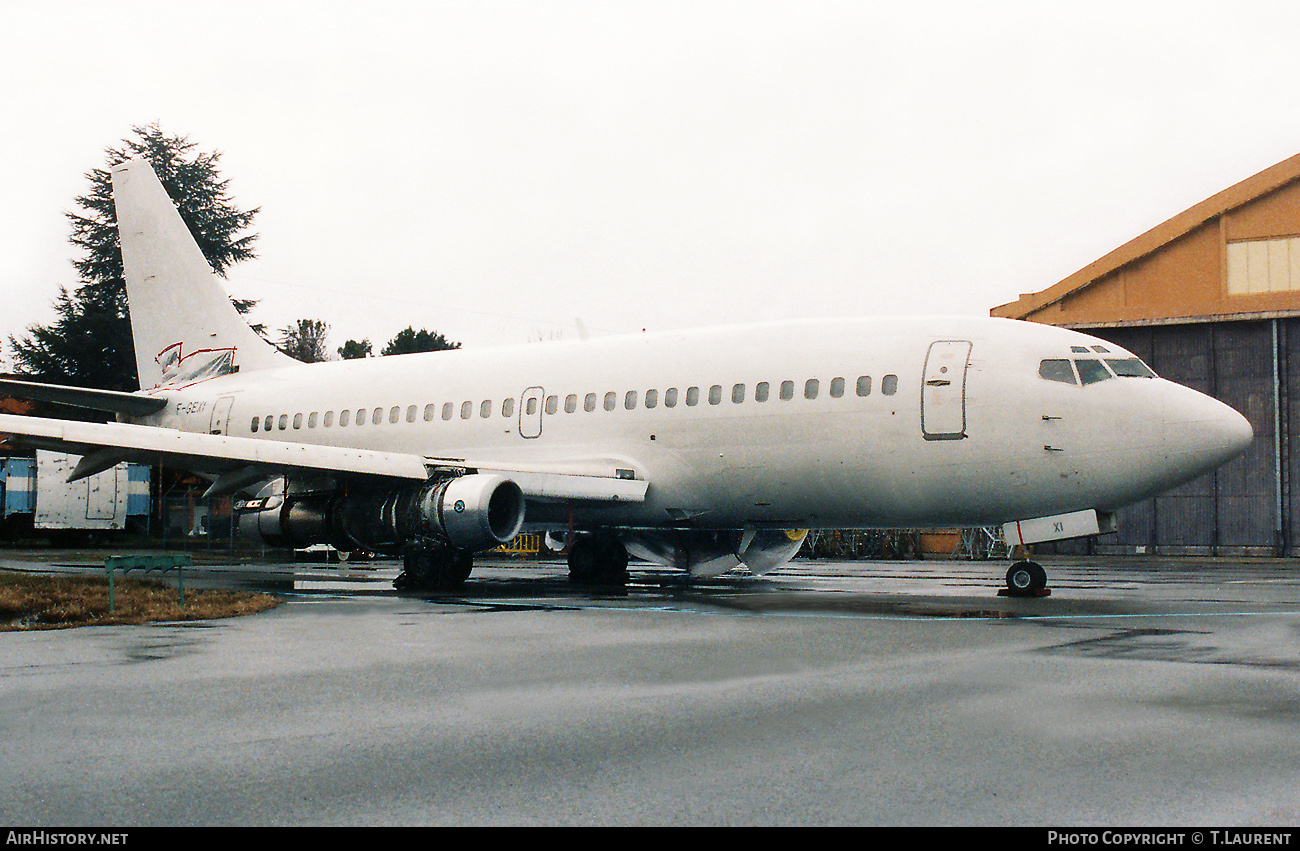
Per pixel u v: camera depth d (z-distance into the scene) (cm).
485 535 1902
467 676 957
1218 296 4216
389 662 1039
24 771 636
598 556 2359
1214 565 3403
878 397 1858
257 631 1295
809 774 628
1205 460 1703
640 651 1112
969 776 623
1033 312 4481
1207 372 4244
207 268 2994
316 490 2147
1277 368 4122
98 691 885
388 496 2011
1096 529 1789
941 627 1324
